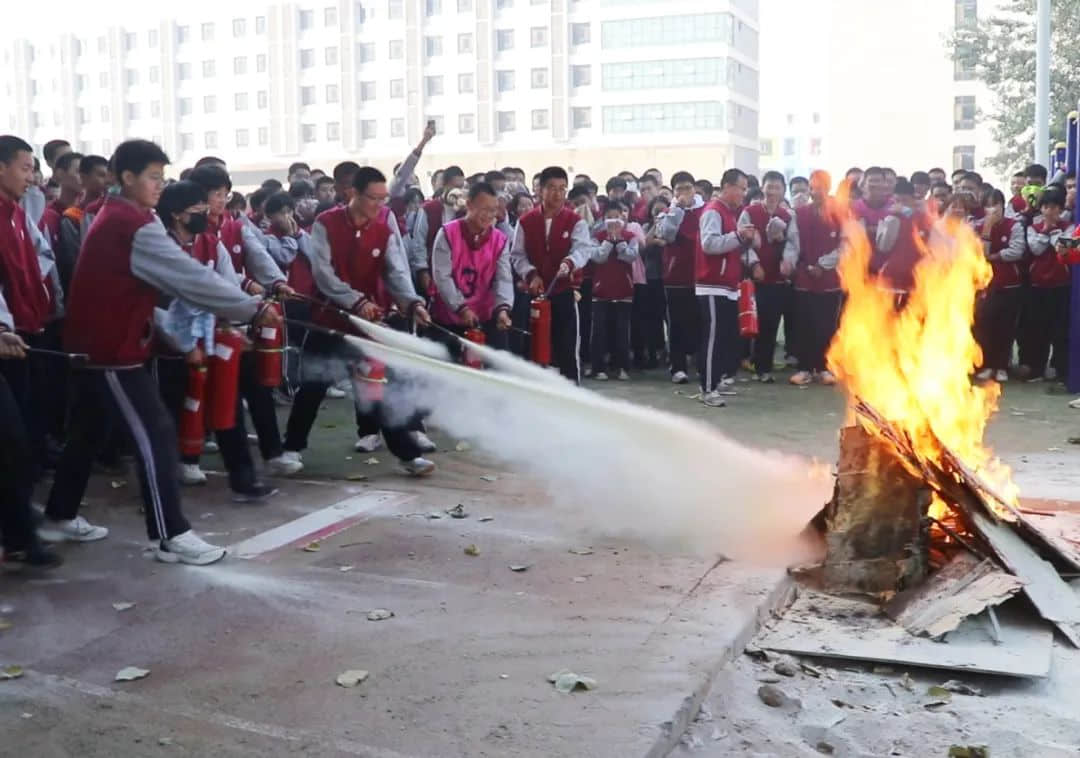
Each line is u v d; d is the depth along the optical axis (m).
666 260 10.53
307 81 75.75
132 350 4.79
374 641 3.96
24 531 4.77
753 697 3.64
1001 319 10.37
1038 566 4.42
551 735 3.20
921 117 50.97
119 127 84.69
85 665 3.79
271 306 4.82
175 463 4.93
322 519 5.60
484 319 7.27
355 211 6.30
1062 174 11.19
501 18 69.44
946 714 3.55
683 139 66.62
